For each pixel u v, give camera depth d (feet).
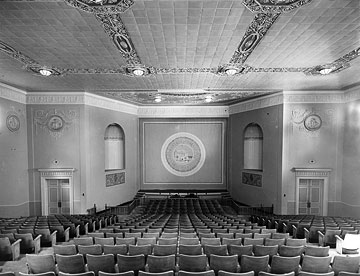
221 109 57.11
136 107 56.85
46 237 24.49
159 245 18.45
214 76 31.83
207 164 59.77
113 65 27.40
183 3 15.67
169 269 15.93
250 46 22.18
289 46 22.27
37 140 43.39
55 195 45.09
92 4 15.60
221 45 22.00
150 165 59.82
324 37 20.44
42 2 15.43
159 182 59.88
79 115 43.19
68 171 43.29
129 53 23.81
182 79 33.45
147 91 41.68
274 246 18.22
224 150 59.52
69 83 36.22
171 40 20.99
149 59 25.43
